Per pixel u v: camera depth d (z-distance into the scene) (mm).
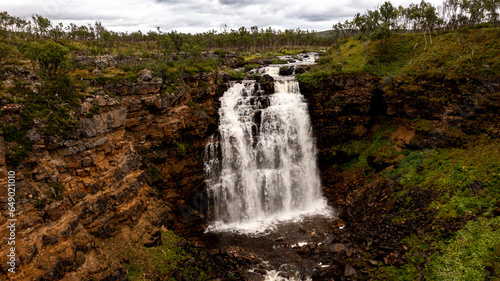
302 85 46500
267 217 39125
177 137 35219
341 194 42531
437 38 51781
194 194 37094
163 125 33094
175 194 35406
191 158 37156
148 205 30422
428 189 32500
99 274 21594
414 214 31000
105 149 25969
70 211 21859
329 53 76125
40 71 27562
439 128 38312
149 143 32719
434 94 39594
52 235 19750
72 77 28422
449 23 64125
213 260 29094
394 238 29375
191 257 28312
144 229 27750
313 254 30359
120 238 25500
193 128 36938
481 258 23844
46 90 23156
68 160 22734
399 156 40750
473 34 45406
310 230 34875
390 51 55344
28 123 20438
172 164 35250
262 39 118625
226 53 79062
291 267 28719
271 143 42688
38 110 21531
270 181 41625
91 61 43594
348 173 45125
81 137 23828
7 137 19172
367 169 43688
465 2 58031
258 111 42188
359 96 46719
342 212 37969
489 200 27734
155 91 31938
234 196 39406
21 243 18016
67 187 22203
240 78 53906
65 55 28422
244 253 30172
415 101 41219
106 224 24500
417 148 39781
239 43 118438
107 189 25328
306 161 45719
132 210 27312
